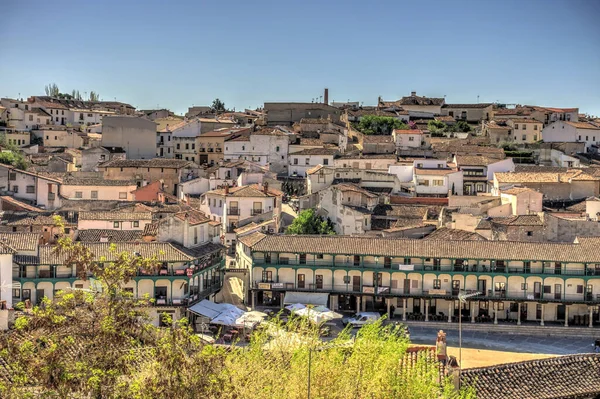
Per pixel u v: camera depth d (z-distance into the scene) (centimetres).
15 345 4903
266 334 6681
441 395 6462
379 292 13038
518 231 14725
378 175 18625
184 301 11919
